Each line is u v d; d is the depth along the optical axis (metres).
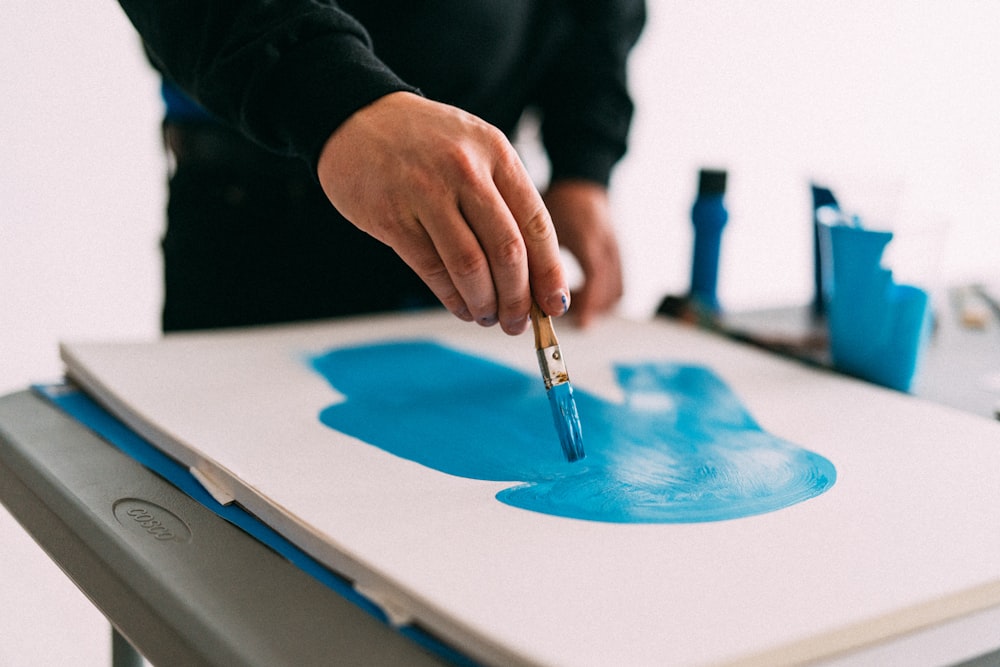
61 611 1.44
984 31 1.90
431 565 0.44
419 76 0.98
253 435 0.62
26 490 0.59
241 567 0.48
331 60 0.63
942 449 0.63
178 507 0.55
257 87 0.64
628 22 1.14
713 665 0.37
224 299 1.05
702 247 1.03
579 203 1.07
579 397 0.74
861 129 2.06
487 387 0.76
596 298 1.01
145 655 0.43
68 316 1.61
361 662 0.40
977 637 0.44
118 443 0.65
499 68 1.04
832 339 0.83
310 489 0.54
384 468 0.58
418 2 0.93
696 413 0.70
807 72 2.08
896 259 0.77
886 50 2.01
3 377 1.58
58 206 1.56
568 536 0.48
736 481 0.57
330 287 1.06
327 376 0.77
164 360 0.79
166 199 1.05
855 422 0.68
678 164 2.14
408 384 0.76
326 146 0.61
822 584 0.43
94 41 1.53
